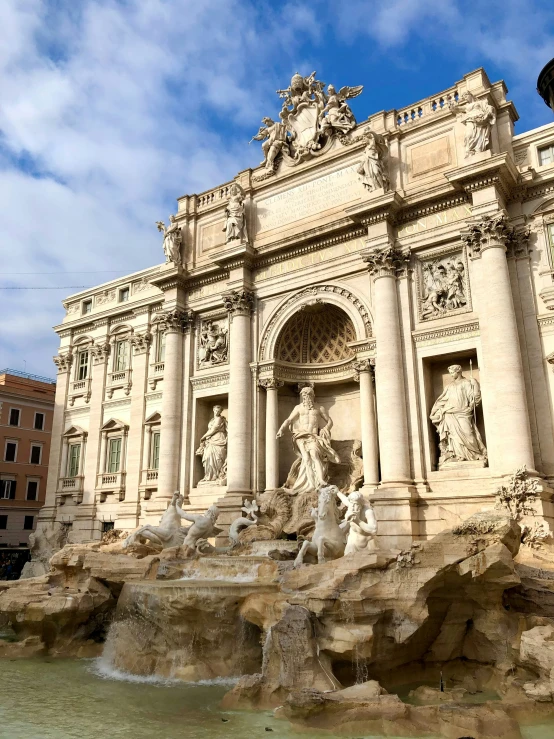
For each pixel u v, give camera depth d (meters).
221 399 35.03
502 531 16.89
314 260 31.56
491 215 25.64
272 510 28.50
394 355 27.05
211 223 36.81
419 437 26.41
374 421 28.02
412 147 29.77
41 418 67.06
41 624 21.48
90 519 38.78
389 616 16.30
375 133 29.45
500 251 25.44
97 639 22.14
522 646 15.62
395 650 16.33
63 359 44.25
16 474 63.44
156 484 36.03
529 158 27.11
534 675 15.57
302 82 34.00
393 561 17.05
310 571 18.09
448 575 16.73
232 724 13.30
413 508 25.17
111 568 22.16
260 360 32.19
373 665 16.06
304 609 16.03
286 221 33.34
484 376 25.36
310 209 32.53
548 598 18.09
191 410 34.72
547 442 24.08
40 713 14.18
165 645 18.25
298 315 32.16
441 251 27.70
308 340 33.31
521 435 23.39
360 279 29.86
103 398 41.09
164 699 15.32
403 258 28.42
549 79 29.80
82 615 21.52
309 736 12.54
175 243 36.47
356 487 28.78
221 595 17.69
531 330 25.30
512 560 16.77
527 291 25.72
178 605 17.72
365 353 28.70
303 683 14.80
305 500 28.17
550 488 23.08
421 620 16.12
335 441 31.81
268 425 31.25
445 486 25.28
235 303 33.06
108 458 39.81
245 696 14.69
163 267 40.25
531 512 22.31
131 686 16.64
